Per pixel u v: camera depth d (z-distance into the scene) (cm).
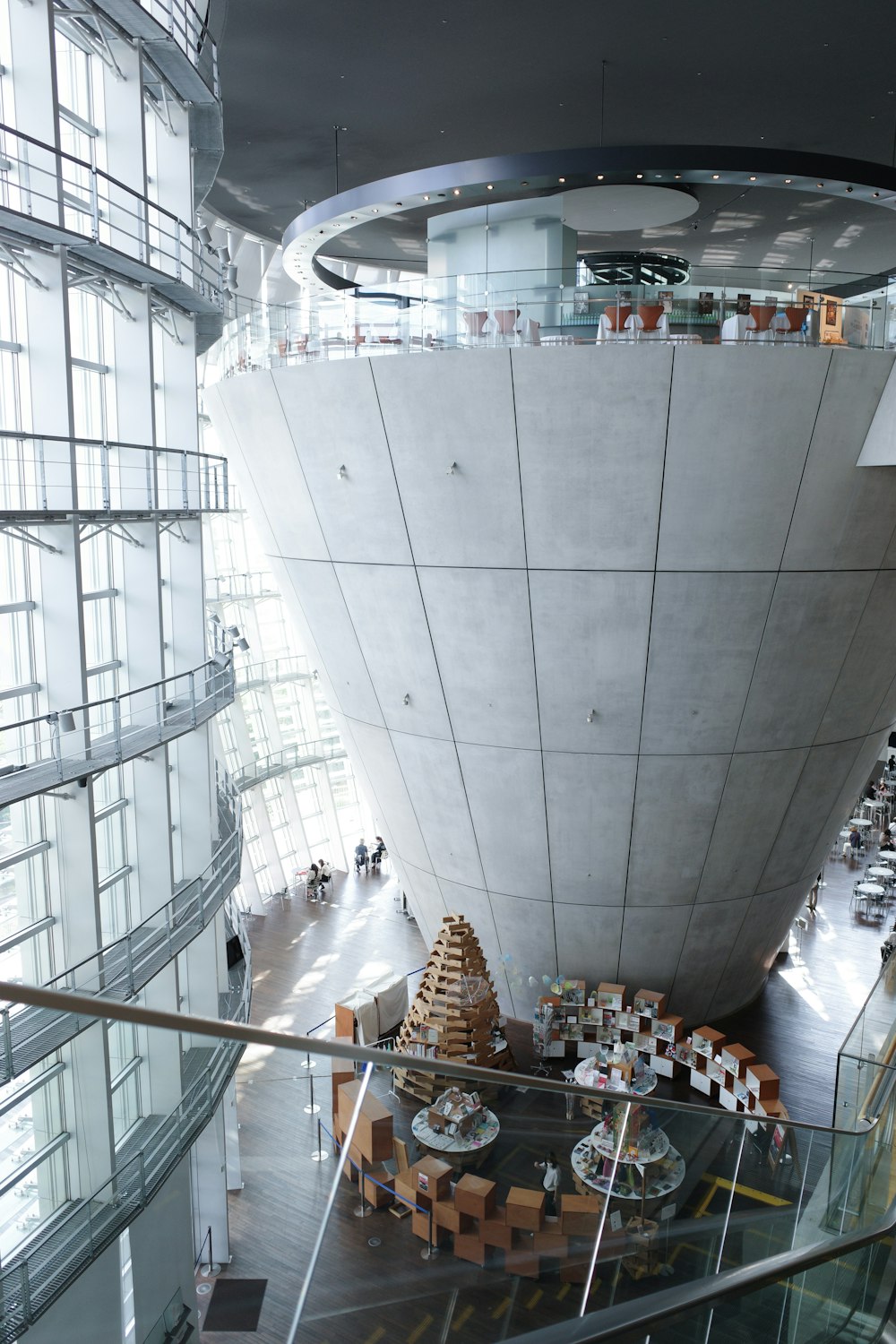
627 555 1548
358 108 1998
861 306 1482
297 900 2816
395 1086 464
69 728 1105
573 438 1487
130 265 1317
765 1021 1992
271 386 1686
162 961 1282
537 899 1881
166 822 1491
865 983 2181
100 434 1585
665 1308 550
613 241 2861
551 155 1617
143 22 1353
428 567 1662
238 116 2039
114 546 1585
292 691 3544
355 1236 424
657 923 1858
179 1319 390
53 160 1180
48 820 1277
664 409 1452
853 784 1891
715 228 2672
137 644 1477
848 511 1541
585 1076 1642
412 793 1934
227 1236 405
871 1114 950
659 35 1647
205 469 1689
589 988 1942
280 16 1606
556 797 1759
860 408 1470
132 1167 805
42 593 1177
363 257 2884
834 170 1630
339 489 1694
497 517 1573
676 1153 634
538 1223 498
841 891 2778
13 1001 212
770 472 1491
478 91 1905
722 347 1420
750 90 1883
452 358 1488
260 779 3111
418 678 1781
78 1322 384
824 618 1614
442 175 1697
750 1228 685
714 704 1648
